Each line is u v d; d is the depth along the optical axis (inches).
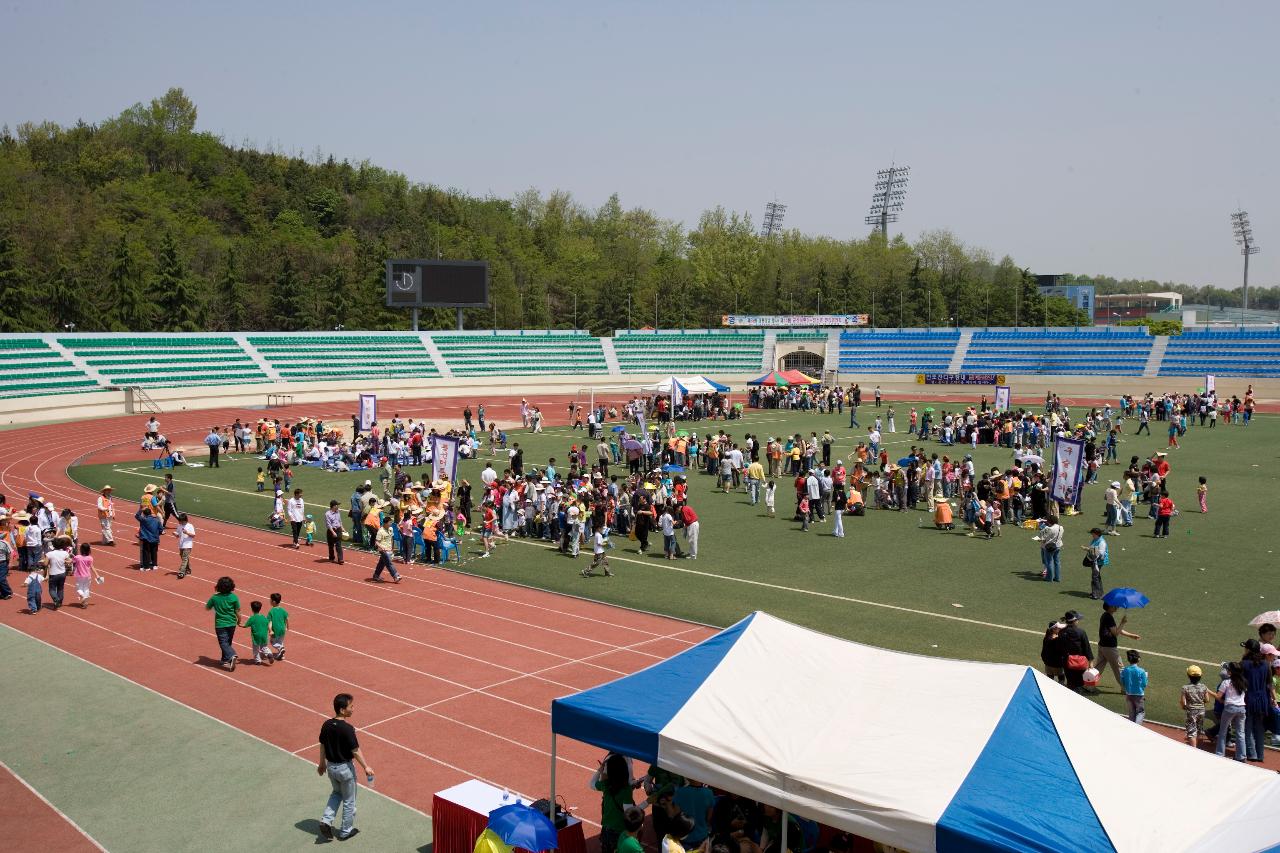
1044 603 1020.5
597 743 489.7
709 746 453.4
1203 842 377.1
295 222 6097.4
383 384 3732.8
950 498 1615.4
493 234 6914.4
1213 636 908.0
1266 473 1868.8
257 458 2110.0
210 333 3548.2
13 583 1103.0
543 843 434.3
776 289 5762.8
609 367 4392.2
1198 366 3853.3
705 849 485.7
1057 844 369.1
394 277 3777.1
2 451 2181.3
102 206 5182.1
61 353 3102.9
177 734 691.4
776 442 1834.4
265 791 606.5
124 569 1159.0
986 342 4313.5
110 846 538.9
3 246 3639.3
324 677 804.6
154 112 7106.3
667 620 964.6
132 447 2273.6
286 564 1193.4
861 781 415.5
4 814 575.8
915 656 523.5
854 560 1217.4
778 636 548.1
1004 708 454.6
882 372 4404.5
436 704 745.6
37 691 772.6
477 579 1125.7
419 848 538.6
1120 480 1827.0
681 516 1252.5
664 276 6338.6
